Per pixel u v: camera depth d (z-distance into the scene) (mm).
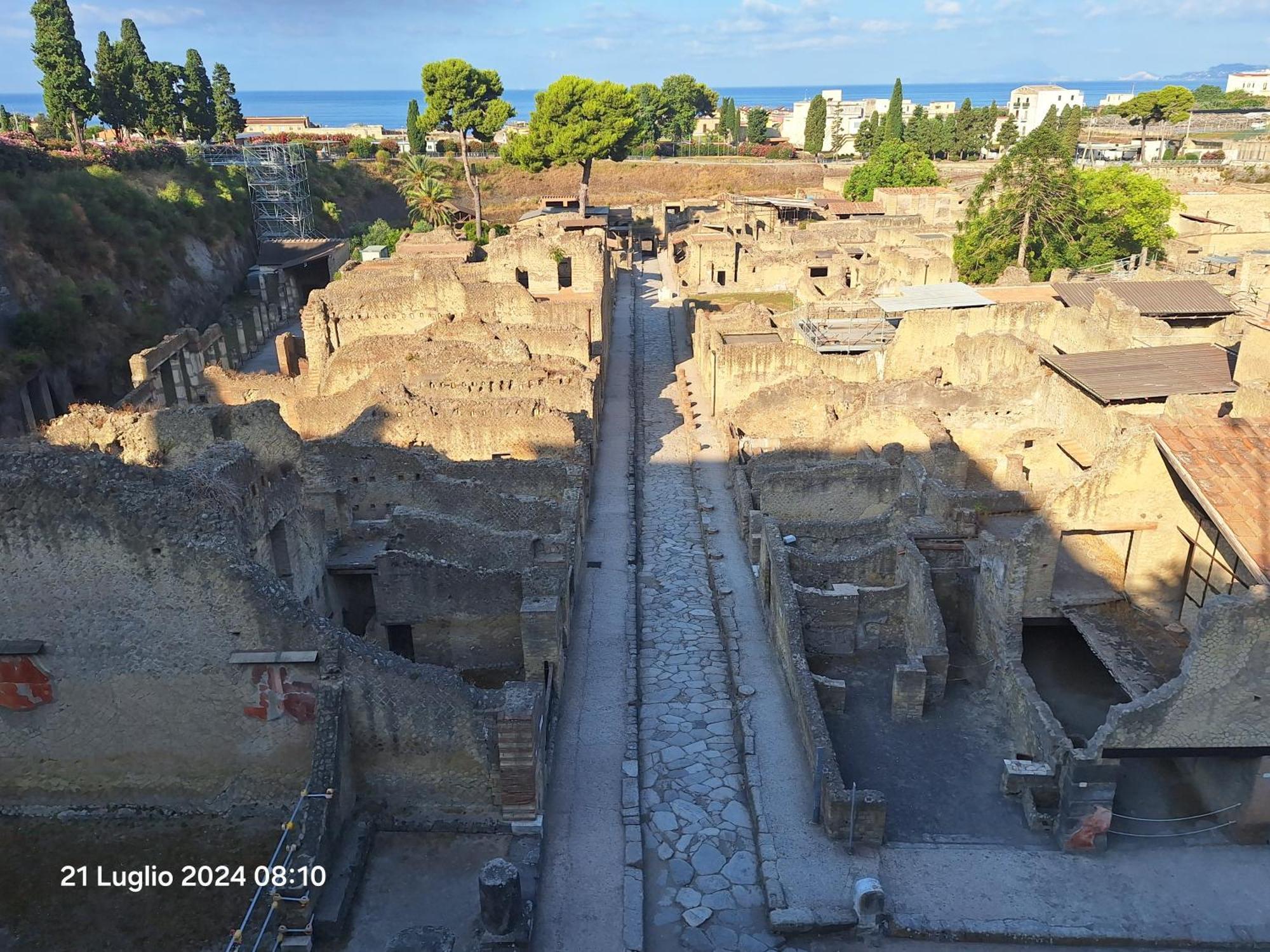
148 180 93188
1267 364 35438
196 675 20281
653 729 25953
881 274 75562
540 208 114750
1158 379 38000
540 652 26219
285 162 109062
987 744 24797
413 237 88188
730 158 166625
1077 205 72688
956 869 20656
